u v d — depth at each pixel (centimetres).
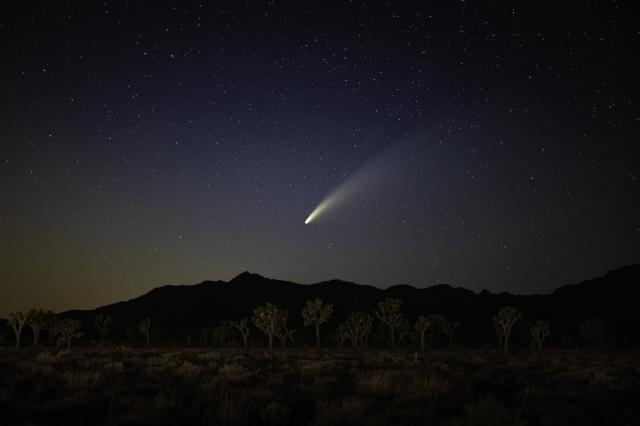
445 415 952
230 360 2356
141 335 11269
